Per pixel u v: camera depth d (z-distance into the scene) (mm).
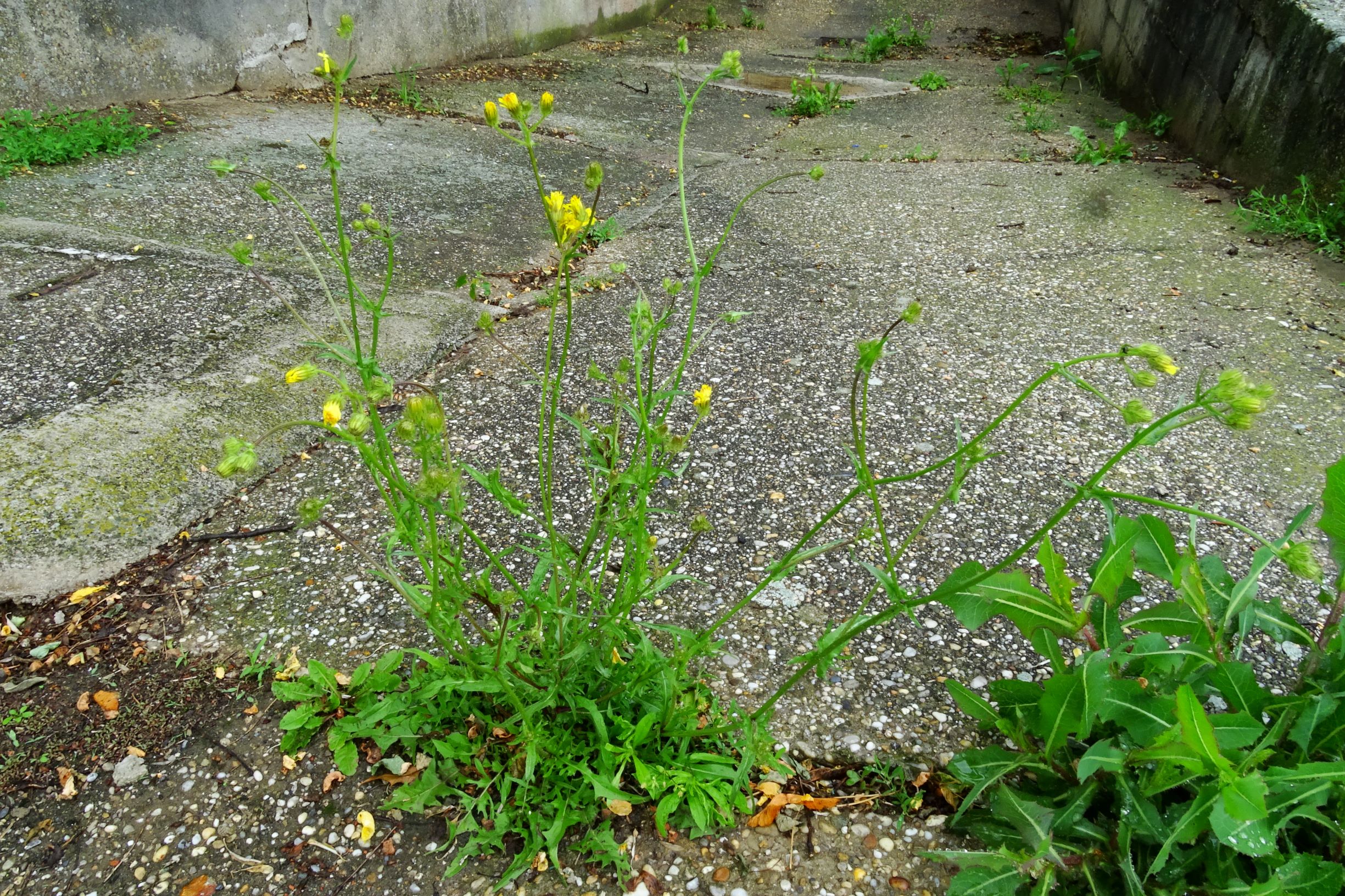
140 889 1511
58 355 2842
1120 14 6914
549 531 1525
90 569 2104
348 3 6430
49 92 4941
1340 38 4031
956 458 1329
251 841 1583
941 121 6504
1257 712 1454
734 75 1489
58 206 3939
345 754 1663
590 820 1566
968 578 1505
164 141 4883
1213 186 4840
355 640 1959
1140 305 3553
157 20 5387
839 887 1519
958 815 1527
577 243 1384
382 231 1352
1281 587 2154
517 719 1540
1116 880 1410
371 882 1526
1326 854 1371
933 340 3301
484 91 6773
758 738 1511
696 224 4422
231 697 1840
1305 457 2637
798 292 3688
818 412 2859
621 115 6488
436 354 3131
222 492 2395
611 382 2516
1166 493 2488
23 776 1670
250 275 3486
